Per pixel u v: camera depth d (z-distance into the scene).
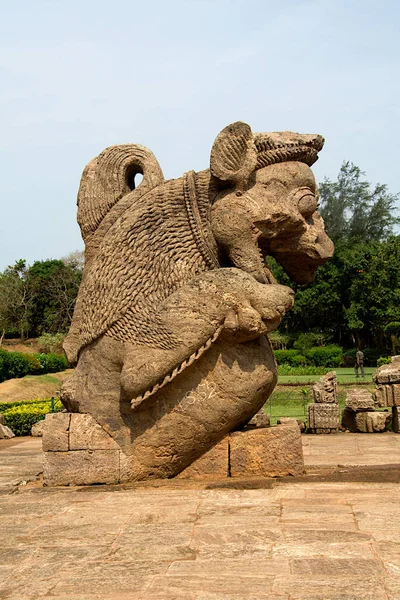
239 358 5.03
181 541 3.39
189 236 5.26
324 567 2.90
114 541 3.46
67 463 5.13
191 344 4.86
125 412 5.12
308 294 32.56
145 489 4.72
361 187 40.88
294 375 24.09
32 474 6.28
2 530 3.78
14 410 12.60
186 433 5.01
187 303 4.94
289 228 5.25
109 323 5.12
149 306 5.05
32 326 44.41
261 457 5.08
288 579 2.78
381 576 2.76
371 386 17.58
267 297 4.92
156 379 4.90
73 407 5.43
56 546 3.43
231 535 3.44
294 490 4.42
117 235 5.27
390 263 30.73
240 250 5.13
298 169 5.29
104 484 5.06
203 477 5.11
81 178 5.87
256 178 5.22
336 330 34.56
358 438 9.82
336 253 33.38
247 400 5.02
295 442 5.11
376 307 30.52
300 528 3.51
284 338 31.95
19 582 2.91
